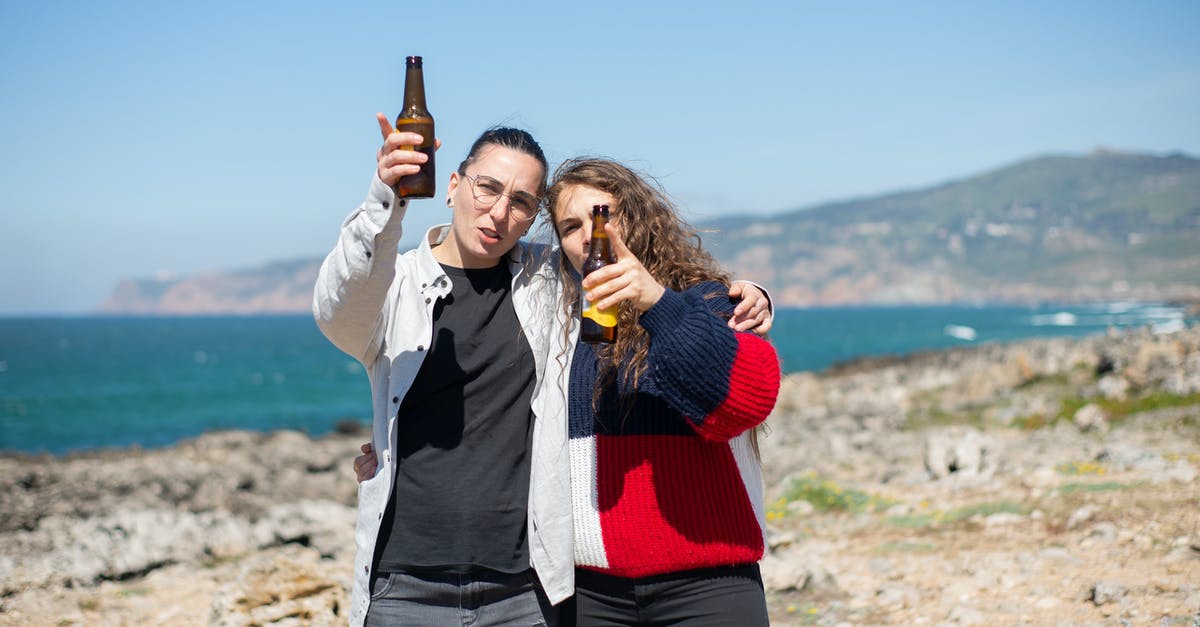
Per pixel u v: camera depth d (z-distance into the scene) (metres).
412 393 2.81
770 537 7.05
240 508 11.33
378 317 2.79
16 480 13.53
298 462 15.42
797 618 5.43
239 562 7.25
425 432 2.79
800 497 8.82
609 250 2.67
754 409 2.54
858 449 12.66
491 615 2.79
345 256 2.62
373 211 2.58
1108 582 5.13
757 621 2.73
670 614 2.74
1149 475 7.94
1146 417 11.70
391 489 2.76
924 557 6.45
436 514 2.74
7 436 29.45
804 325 137.75
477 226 2.80
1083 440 10.89
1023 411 13.83
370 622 2.76
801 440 14.23
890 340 87.56
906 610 5.37
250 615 5.25
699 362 2.50
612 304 2.56
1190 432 10.43
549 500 2.76
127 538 7.41
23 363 72.69
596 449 2.77
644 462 2.72
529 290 2.92
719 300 2.80
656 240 2.89
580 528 2.77
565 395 2.82
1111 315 151.25
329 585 5.54
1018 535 6.70
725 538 2.71
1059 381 16.27
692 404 2.55
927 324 136.25
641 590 2.73
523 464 2.83
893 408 16.66
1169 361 13.82
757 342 2.61
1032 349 27.41
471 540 2.74
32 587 6.43
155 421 33.44
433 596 2.74
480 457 2.78
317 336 143.75
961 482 8.80
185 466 15.02
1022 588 5.49
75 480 13.58
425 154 2.58
